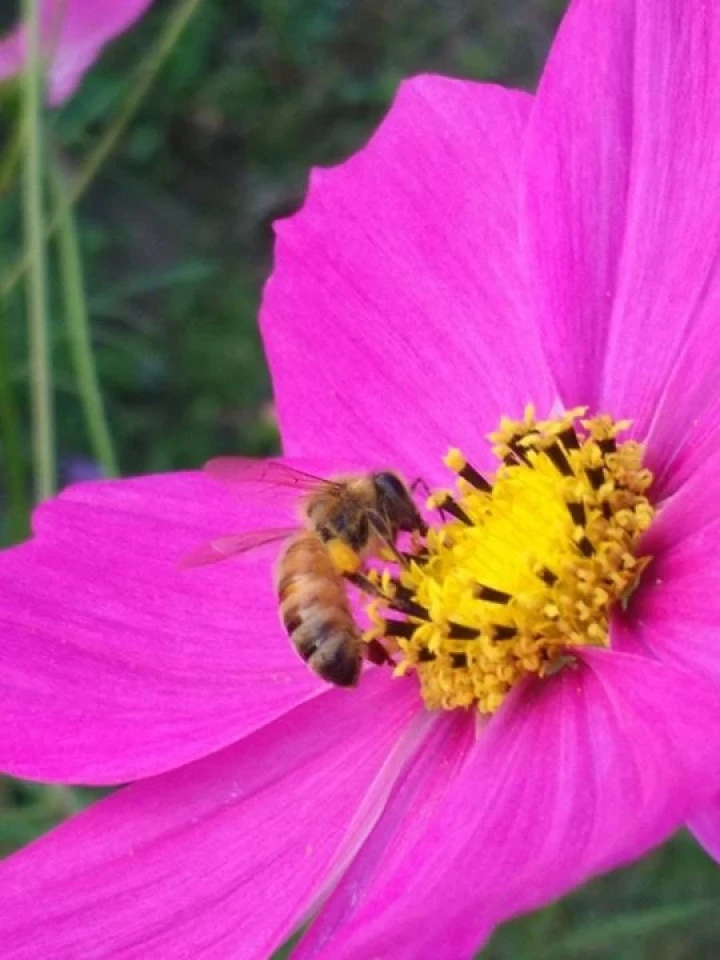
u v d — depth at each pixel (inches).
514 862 2.3
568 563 2.9
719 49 2.9
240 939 2.8
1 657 3.2
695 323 3.0
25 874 2.9
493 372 3.4
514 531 2.9
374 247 3.5
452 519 3.3
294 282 3.6
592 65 3.1
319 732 3.1
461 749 2.9
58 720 3.1
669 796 2.1
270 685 3.2
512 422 3.1
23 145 4.4
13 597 3.2
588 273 3.1
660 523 2.9
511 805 2.5
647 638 2.7
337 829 2.9
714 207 2.9
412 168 3.5
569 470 3.0
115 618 3.3
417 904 2.1
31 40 4.3
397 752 3.0
